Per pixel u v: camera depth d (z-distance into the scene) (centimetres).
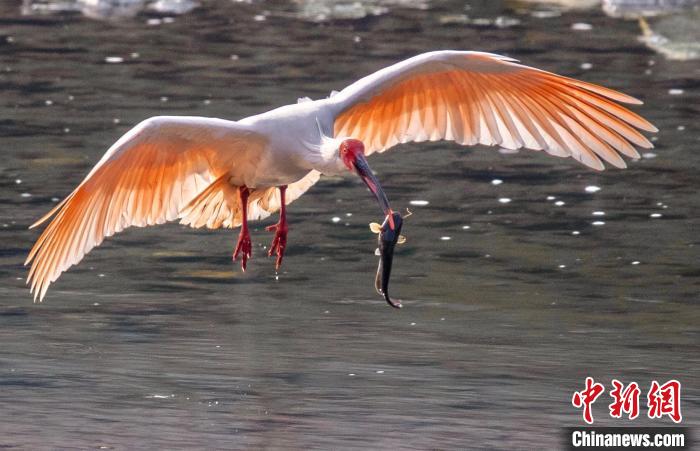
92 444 1011
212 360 1197
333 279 1424
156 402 1098
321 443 1019
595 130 1046
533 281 1420
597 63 2348
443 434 1038
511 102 1066
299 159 1009
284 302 1354
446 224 1596
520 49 2452
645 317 1320
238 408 1087
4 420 1055
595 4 2855
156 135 975
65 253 982
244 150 1016
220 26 2669
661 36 2541
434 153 1889
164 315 1314
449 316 1319
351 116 1077
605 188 1727
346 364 1188
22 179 1722
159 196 1027
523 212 1639
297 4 2895
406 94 1067
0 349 1216
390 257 941
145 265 1462
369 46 2480
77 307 1332
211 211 1077
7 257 1467
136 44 2503
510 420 1067
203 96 2122
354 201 1681
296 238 1552
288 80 2230
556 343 1248
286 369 1171
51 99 2102
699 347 1242
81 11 2794
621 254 1498
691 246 1522
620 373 1173
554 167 1820
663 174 1777
